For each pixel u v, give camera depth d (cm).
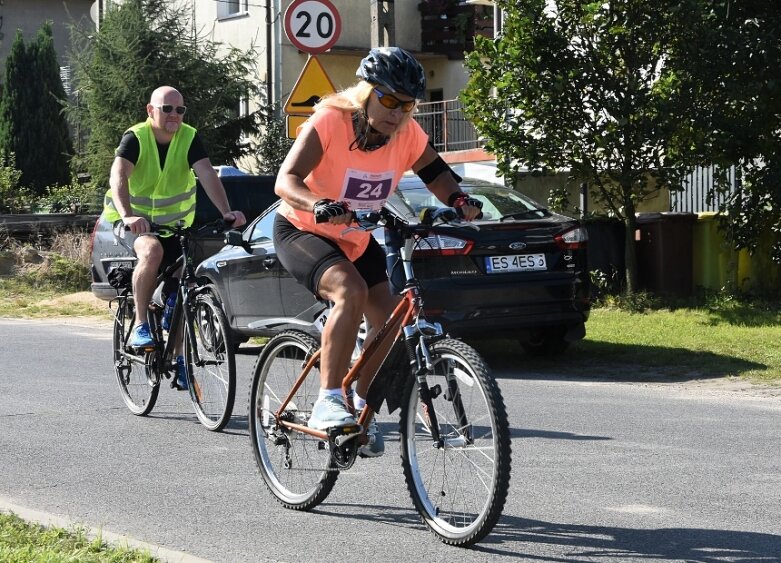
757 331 3033
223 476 1608
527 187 4447
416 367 1244
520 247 2517
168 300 1997
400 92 1238
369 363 1312
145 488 1538
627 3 3356
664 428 1928
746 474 1578
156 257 1953
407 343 1248
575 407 2153
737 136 3391
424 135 1331
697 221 3616
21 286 5047
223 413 1909
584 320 2617
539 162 3550
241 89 6994
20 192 7125
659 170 3475
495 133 3522
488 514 1184
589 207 4284
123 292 2127
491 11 7825
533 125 3519
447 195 1336
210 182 1995
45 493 1513
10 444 1839
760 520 1335
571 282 2577
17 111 8494
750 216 3519
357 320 1275
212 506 1438
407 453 1288
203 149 2022
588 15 3319
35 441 1864
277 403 1448
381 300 1325
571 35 3422
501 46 3444
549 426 1953
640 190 3525
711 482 1530
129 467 1667
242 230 2866
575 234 2602
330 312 1284
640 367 2639
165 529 1332
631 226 3553
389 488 1520
